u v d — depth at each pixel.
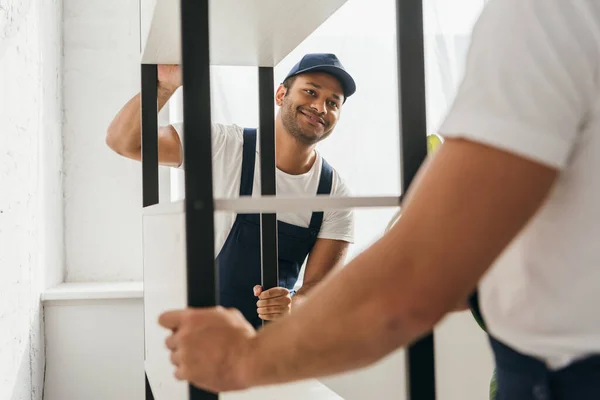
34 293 2.31
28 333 2.23
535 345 0.55
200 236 0.68
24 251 2.17
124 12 2.81
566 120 0.48
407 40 0.77
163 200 2.79
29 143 2.24
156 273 1.01
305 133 2.24
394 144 2.80
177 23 1.09
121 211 2.80
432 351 0.74
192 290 0.68
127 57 2.81
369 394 2.35
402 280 0.50
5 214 1.94
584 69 0.49
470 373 1.96
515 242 0.55
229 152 2.29
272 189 1.48
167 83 1.46
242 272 2.14
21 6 2.13
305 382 1.24
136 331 2.52
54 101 2.62
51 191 2.57
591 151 0.50
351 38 2.78
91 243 2.79
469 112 0.49
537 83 0.48
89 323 2.49
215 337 0.59
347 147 2.79
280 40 1.25
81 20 2.78
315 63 2.18
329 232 2.28
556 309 0.53
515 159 0.48
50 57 2.56
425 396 0.74
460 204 0.48
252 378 0.57
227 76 2.73
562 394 0.54
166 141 2.19
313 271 2.27
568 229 0.52
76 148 2.77
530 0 0.50
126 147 2.13
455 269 0.49
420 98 0.77
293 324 0.55
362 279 0.51
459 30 2.87
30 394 2.26
